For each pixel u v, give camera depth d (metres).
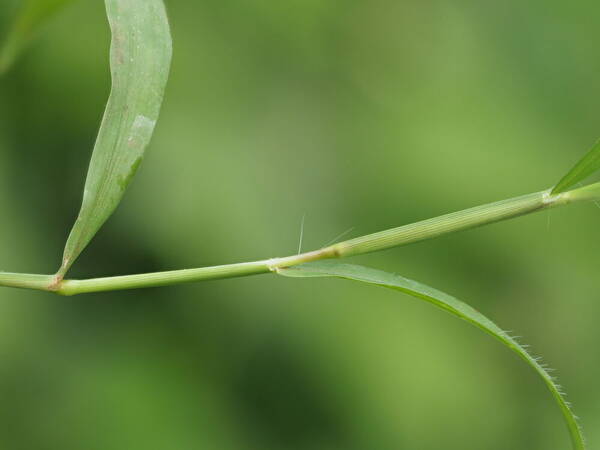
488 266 0.38
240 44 0.38
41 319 0.35
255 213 0.36
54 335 0.35
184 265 0.35
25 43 0.21
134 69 0.19
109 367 0.35
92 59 0.36
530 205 0.18
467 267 0.38
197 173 0.35
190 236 0.35
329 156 0.38
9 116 0.35
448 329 0.37
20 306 0.34
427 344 0.36
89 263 0.36
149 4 0.19
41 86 0.35
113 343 0.35
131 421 0.34
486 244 0.38
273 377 0.36
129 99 0.19
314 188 0.37
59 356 0.35
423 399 0.36
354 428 0.36
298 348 0.36
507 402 0.38
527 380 0.38
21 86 0.35
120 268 0.36
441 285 0.38
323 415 0.36
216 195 0.35
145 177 0.35
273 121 0.38
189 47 0.37
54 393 0.34
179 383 0.35
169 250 0.35
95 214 0.19
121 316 0.36
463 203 0.37
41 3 0.21
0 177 0.35
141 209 0.35
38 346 0.34
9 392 0.34
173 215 0.35
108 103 0.19
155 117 0.19
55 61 0.35
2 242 0.34
